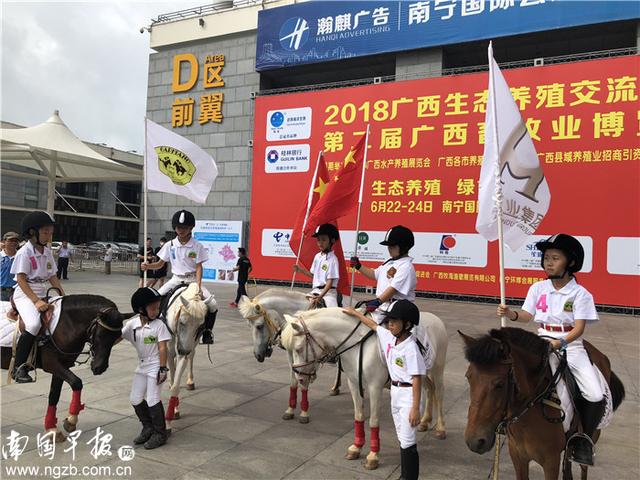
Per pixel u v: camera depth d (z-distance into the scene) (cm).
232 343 924
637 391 662
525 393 302
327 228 603
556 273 345
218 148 2012
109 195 4888
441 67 1641
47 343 450
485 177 438
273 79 2008
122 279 2047
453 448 470
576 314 338
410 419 364
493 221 433
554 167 1418
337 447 465
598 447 479
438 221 1570
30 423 494
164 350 460
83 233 4666
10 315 461
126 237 5088
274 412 560
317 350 450
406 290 475
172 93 2117
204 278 2002
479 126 1536
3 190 3834
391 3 1691
